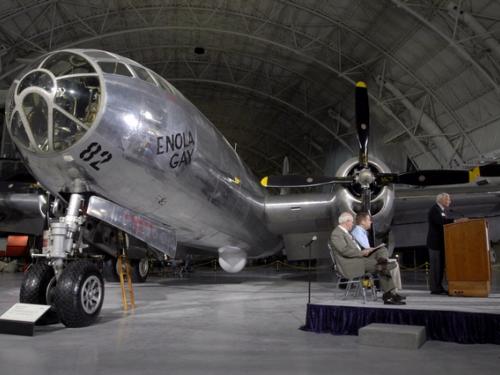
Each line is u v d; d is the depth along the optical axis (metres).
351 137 29.39
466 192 10.83
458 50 16.98
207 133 7.79
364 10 19.59
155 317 5.55
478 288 5.33
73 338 4.18
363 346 3.88
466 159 20.47
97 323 5.08
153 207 6.95
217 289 9.93
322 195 11.27
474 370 3.09
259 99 32.69
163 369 3.06
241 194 9.77
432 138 22.41
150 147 6.05
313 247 13.63
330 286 10.94
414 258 25.78
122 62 6.18
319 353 3.59
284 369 3.09
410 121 23.39
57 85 5.34
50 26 21.30
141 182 6.25
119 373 2.95
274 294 8.66
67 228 5.36
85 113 5.44
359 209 9.73
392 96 23.52
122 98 5.72
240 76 30.02
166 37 25.14
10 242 17.66
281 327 4.84
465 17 16.06
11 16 19.06
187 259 15.88
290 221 11.66
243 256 11.76
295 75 27.89
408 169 24.97
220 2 21.73
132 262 11.84
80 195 5.80
